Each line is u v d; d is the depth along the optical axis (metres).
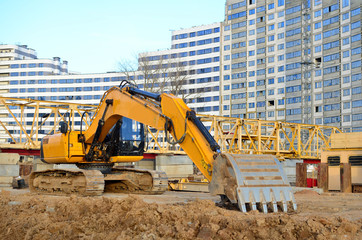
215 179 11.48
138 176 18.98
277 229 8.85
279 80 94.25
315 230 8.58
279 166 12.02
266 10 98.06
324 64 86.19
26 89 137.75
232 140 34.81
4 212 13.34
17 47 146.62
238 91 101.56
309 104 88.12
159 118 14.11
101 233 10.87
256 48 99.31
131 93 16.44
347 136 25.34
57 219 12.54
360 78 79.69
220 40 106.25
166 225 10.23
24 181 25.95
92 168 18.84
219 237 9.07
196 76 114.25
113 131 18.92
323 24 87.00
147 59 76.44
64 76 135.25
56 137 18.88
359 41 80.19
